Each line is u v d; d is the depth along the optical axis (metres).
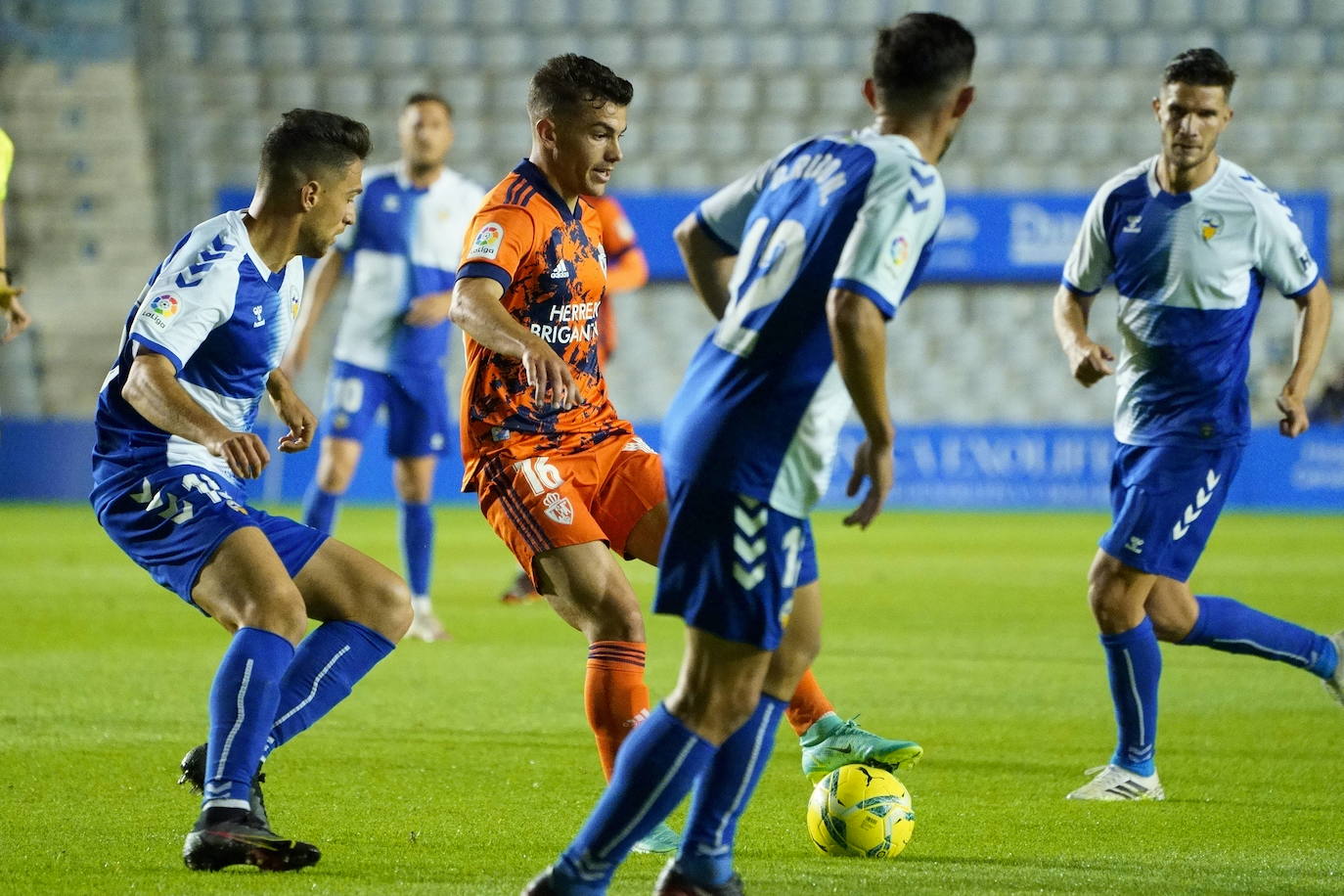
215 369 13.91
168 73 75.75
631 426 16.23
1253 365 69.44
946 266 66.25
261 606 13.09
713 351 11.46
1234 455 17.34
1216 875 13.14
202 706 21.66
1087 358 17.53
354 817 15.26
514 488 15.06
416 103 28.77
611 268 32.25
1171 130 16.80
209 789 12.51
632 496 15.55
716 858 11.77
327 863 13.30
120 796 15.98
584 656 27.11
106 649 27.28
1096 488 65.06
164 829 14.52
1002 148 76.56
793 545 11.07
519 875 12.88
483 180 75.38
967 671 25.75
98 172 74.56
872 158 11.03
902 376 72.00
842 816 13.72
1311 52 77.00
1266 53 77.00
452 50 77.00
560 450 15.42
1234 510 64.38
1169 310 17.08
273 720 12.99
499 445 15.31
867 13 78.31
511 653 27.47
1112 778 16.69
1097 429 65.00
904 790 14.00
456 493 67.25
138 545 13.65
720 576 10.95
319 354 70.19
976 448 65.19
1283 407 17.69
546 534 14.74
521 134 75.75
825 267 10.98
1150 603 17.91
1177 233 16.97
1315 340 17.72
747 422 11.01
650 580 40.34
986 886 12.66
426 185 29.36
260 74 76.00
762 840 14.51
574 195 15.65
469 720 21.06
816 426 11.05
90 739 19.14
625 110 15.50
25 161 74.50
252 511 14.17
